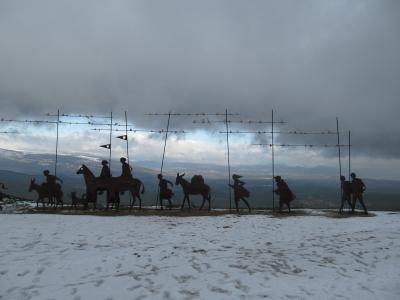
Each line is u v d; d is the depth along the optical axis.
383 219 22.36
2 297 8.65
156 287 9.26
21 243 13.70
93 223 18.86
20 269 10.51
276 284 9.80
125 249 13.17
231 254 12.84
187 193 25.83
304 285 9.84
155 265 11.16
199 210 25.92
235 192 25.47
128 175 24.72
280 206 25.52
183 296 8.70
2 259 11.47
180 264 11.29
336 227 19.30
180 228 18.20
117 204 24.78
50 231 16.16
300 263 11.91
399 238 15.94
